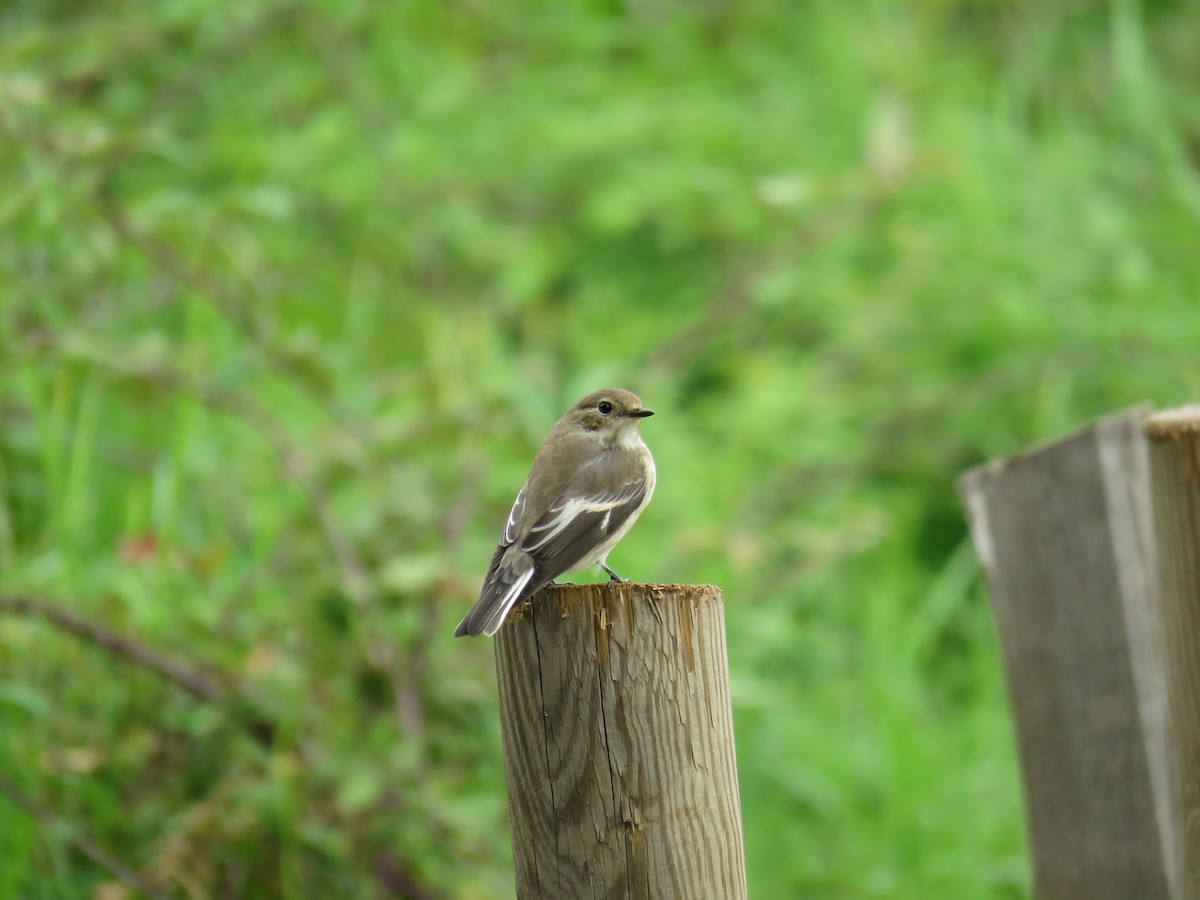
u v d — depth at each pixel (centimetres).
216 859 884
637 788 486
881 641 1261
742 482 1308
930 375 1509
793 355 1532
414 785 893
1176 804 528
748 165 1609
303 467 1013
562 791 491
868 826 1152
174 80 1370
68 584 929
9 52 1045
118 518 1058
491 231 1482
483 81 1582
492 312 1434
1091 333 1464
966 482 699
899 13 1797
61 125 1023
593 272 1628
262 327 1062
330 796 913
